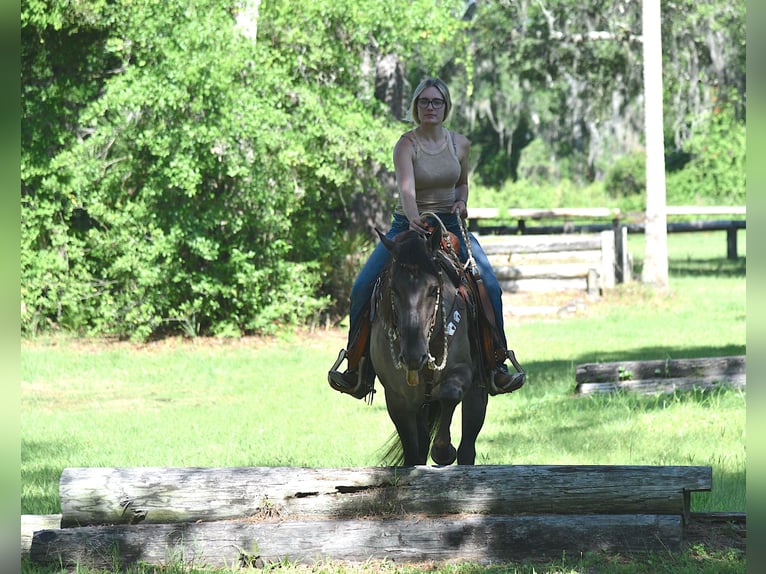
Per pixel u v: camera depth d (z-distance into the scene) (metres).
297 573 11.73
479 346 13.46
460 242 14.02
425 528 12.09
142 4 36.56
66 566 12.02
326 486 12.48
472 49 68.31
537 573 11.48
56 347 36.31
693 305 45.69
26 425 23.41
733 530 12.60
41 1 36.56
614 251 49.81
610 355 32.34
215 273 37.41
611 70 70.81
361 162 38.25
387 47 39.72
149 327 37.06
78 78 39.41
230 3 38.06
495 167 110.56
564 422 22.08
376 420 23.44
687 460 17.56
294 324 38.72
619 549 11.97
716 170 89.25
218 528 12.18
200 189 36.97
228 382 29.81
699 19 66.94
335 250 40.94
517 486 12.35
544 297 47.22
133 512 12.41
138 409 25.59
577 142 107.12
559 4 66.19
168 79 35.72
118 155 38.72
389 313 12.41
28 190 39.00
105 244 37.41
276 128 36.78
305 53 38.91
